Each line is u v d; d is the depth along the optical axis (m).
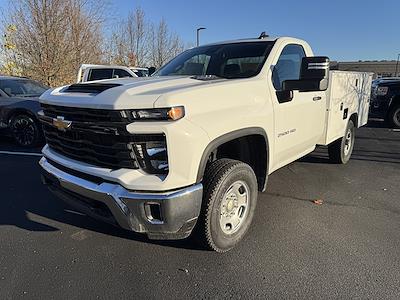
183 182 2.84
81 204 3.23
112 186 2.88
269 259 3.35
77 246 3.55
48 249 3.49
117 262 3.29
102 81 3.51
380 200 4.88
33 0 19.08
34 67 19.55
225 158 3.47
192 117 2.88
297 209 4.51
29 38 19.44
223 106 3.17
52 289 2.90
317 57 3.51
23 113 8.17
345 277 3.07
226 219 3.39
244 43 4.45
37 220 4.12
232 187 3.38
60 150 3.45
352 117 6.70
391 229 3.98
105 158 2.96
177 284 2.98
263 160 3.85
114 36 29.94
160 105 2.72
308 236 3.79
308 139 4.79
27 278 3.03
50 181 3.60
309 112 4.64
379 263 3.28
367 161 7.07
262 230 3.92
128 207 2.83
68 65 20.25
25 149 8.05
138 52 32.38
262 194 5.02
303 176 5.92
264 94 3.72
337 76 5.39
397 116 12.05
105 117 2.84
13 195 4.90
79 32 20.88
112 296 2.83
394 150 8.34
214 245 3.32
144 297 2.82
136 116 2.75
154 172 2.84
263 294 2.86
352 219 4.24
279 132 3.99
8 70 19.72
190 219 2.94
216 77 3.76
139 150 2.80
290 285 2.97
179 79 3.47
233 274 3.12
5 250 3.46
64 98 3.15
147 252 3.45
